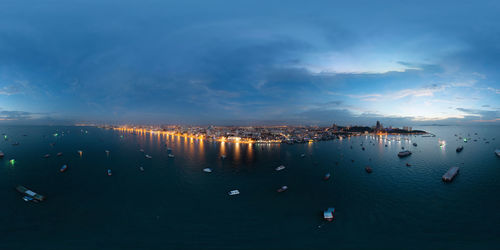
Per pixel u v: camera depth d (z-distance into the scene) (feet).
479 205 330.75
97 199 353.92
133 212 312.71
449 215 302.86
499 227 271.49
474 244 241.35
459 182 440.04
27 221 287.07
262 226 278.87
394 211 315.17
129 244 243.40
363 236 257.75
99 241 248.11
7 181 437.17
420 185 424.87
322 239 252.42
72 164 593.42
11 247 236.43
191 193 382.01
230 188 407.44
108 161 636.48
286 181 452.76
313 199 358.02
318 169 561.43
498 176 476.13
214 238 254.68
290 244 244.22
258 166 592.60
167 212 312.91
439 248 236.02
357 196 370.73
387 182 446.60
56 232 264.11
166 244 243.81
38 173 497.87
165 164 604.90
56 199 353.10
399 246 239.71
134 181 445.37
